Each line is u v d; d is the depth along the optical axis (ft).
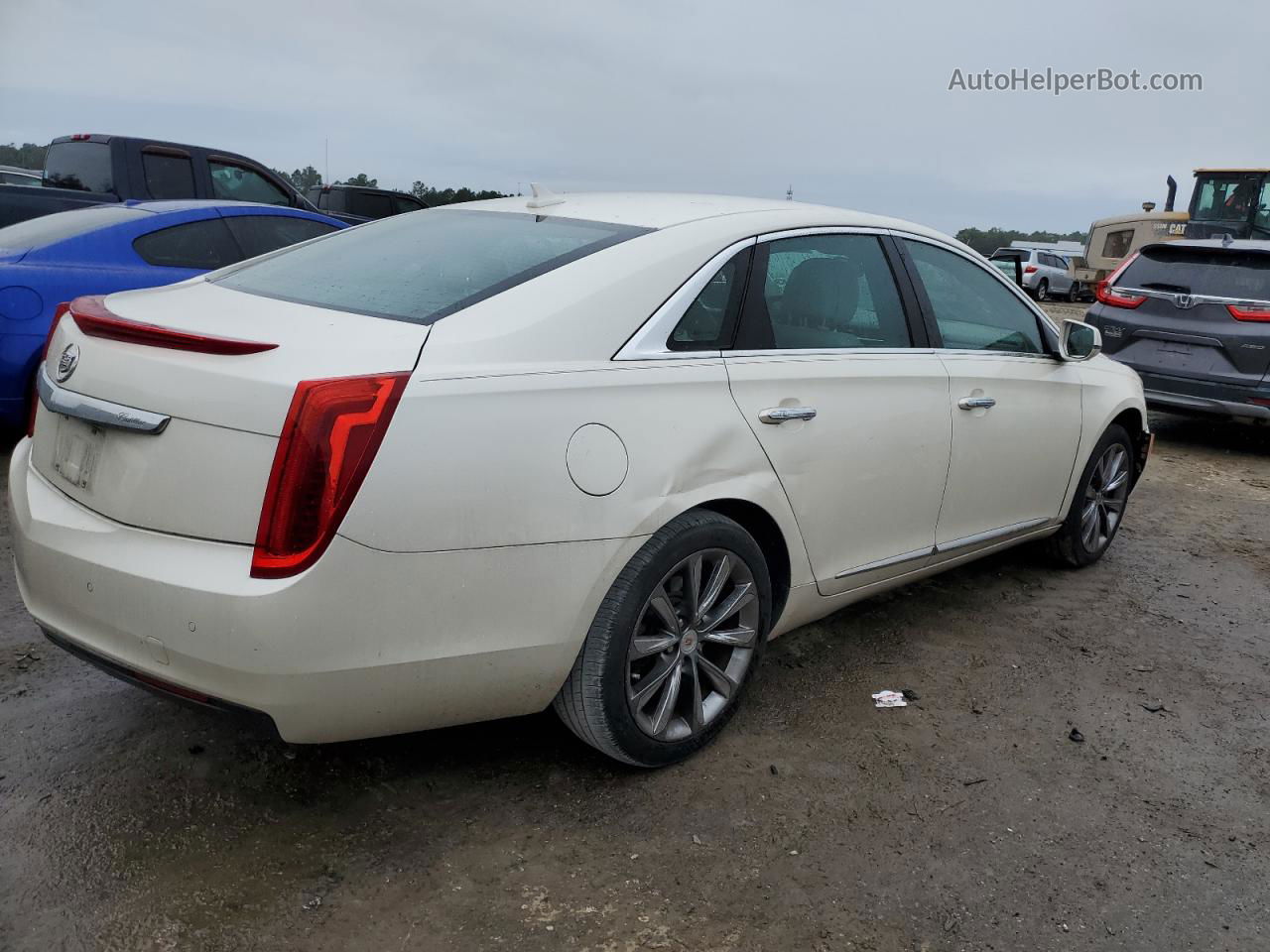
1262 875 8.52
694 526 8.89
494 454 7.59
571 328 8.39
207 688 7.25
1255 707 11.66
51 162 29.55
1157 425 30.76
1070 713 11.20
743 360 9.57
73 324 8.60
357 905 7.45
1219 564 17.02
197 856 7.86
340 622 7.14
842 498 10.51
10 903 7.22
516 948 7.13
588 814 8.71
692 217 9.96
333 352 7.39
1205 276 25.80
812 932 7.49
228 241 20.54
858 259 11.24
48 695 10.09
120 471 7.59
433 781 9.04
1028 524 14.05
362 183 46.47
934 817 9.02
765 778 9.45
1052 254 98.68
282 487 6.97
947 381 11.79
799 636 12.81
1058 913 7.88
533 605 7.91
